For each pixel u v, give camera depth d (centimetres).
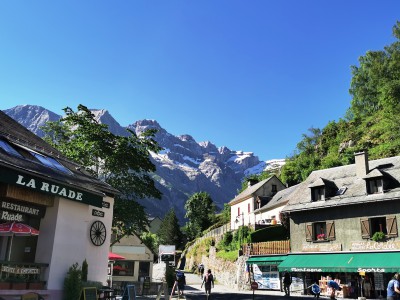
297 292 3259
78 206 1795
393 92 6694
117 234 3534
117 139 3222
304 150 8675
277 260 3412
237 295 2923
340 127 7988
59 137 3391
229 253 4472
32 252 1647
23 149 1697
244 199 6475
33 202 1560
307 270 3084
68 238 1706
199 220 10469
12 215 1530
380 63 8250
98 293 1723
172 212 10719
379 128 6450
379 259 2800
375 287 2875
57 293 1598
